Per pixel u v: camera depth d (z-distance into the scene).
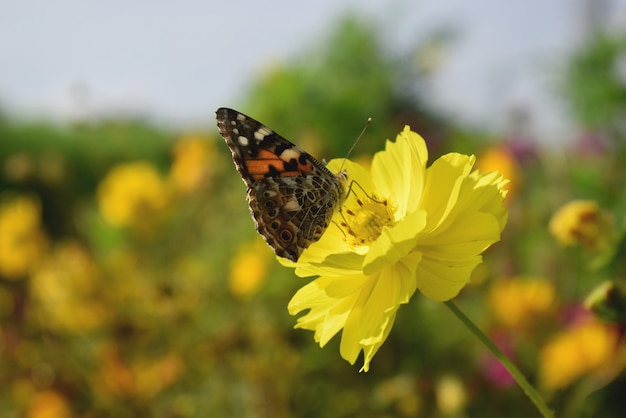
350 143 0.71
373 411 0.40
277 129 0.74
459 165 0.28
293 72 0.76
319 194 0.30
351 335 0.27
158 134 1.04
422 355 0.43
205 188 0.57
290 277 0.45
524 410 0.39
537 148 0.53
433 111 0.79
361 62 0.77
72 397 0.42
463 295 0.45
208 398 0.42
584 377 0.38
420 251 0.27
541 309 0.40
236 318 0.45
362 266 0.27
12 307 0.45
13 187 0.89
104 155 0.76
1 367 0.44
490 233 0.27
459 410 0.37
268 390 0.41
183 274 0.47
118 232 0.59
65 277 0.45
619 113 0.53
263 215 0.30
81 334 0.45
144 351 0.44
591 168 0.51
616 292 0.29
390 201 0.30
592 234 0.33
